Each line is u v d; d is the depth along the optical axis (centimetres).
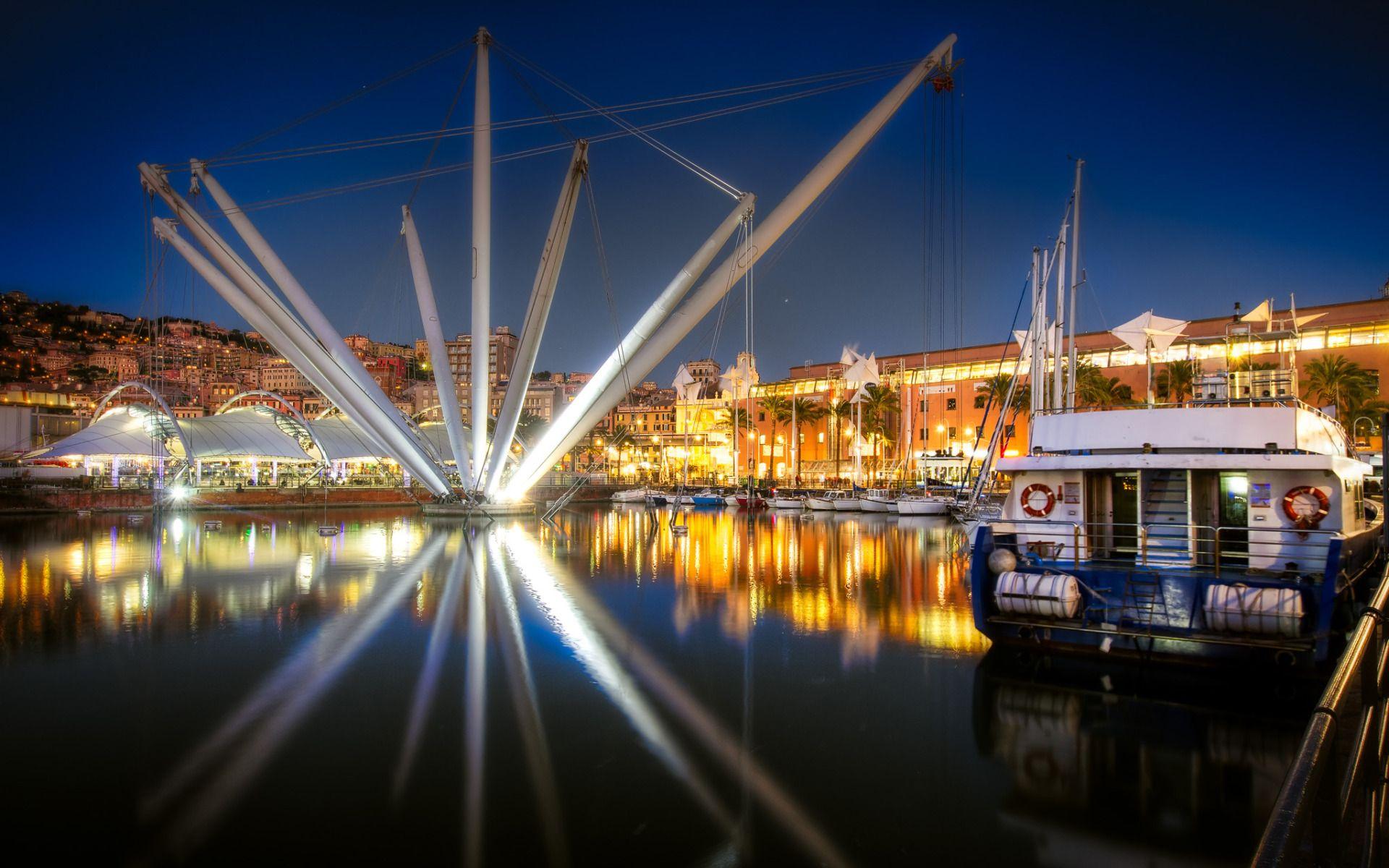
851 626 1764
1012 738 1036
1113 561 1316
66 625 1762
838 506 6838
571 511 7088
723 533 4450
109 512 5716
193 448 7019
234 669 1391
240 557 3080
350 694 1245
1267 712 1106
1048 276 3616
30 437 8175
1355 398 5975
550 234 4362
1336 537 1085
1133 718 1093
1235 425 1288
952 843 775
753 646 1565
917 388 9206
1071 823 814
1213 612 1094
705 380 17238
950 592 2244
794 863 739
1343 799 293
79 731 1077
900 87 4106
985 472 3775
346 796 879
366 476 8331
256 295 4459
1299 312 7312
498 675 1356
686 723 1110
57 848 762
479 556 3184
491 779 921
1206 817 823
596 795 884
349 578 2520
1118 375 7450
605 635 1667
